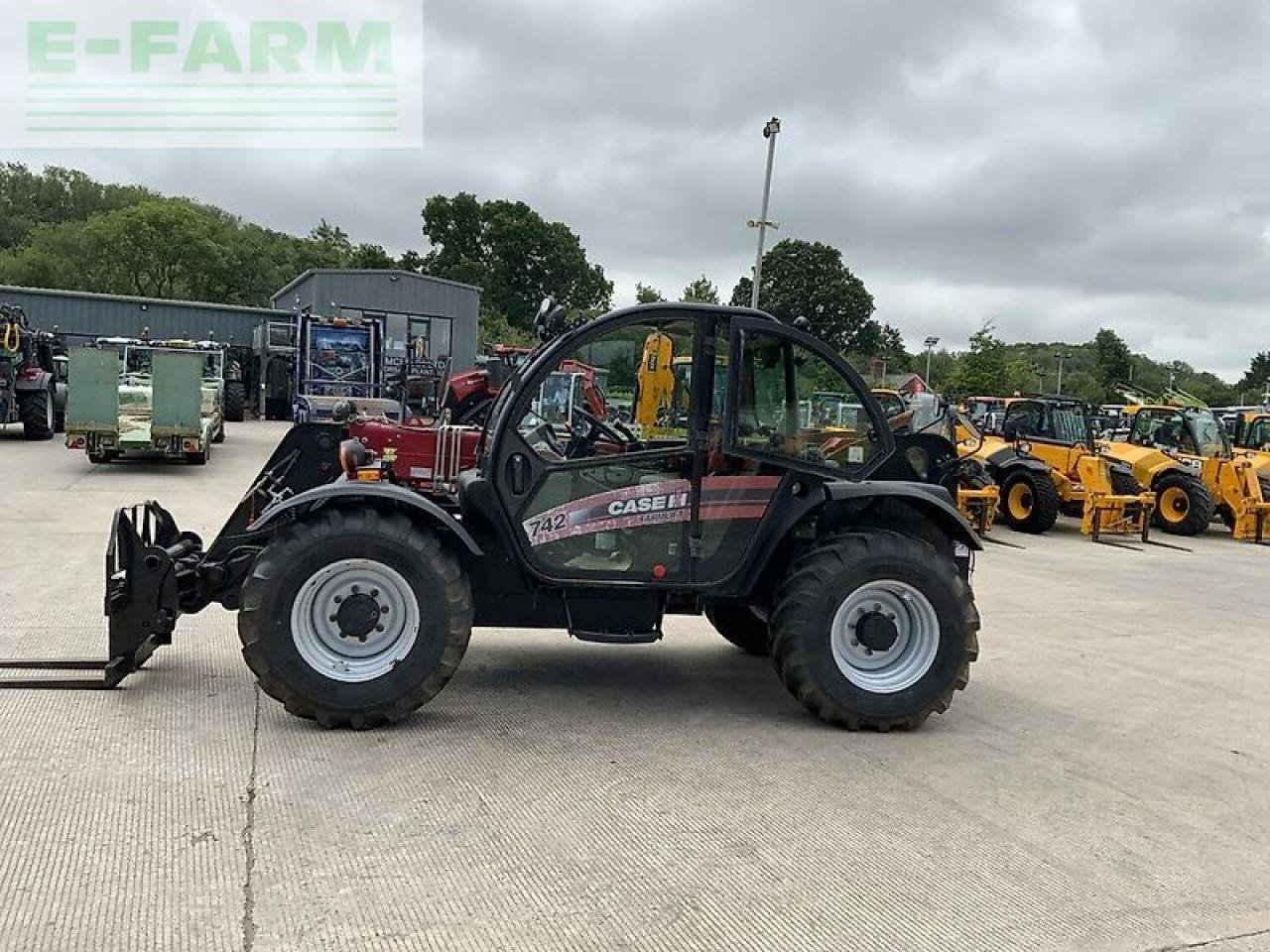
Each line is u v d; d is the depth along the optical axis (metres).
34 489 12.17
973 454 15.34
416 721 4.71
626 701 5.21
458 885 3.19
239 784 3.87
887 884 3.35
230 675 5.24
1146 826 3.94
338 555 4.46
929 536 5.32
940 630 4.88
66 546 8.63
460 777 4.05
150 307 32.75
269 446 19.59
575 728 4.74
